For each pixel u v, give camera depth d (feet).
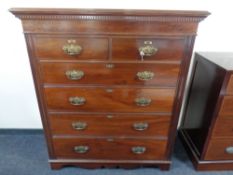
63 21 3.19
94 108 4.00
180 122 5.90
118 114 4.07
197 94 4.84
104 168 4.84
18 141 5.71
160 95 3.86
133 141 4.40
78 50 3.38
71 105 3.96
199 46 4.92
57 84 3.74
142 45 3.39
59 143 4.42
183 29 3.27
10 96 5.41
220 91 3.86
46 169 4.80
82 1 4.45
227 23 4.64
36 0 4.42
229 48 4.92
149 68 3.59
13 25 4.56
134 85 3.75
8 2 4.38
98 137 4.35
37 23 3.20
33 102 5.54
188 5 4.49
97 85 3.75
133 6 4.50
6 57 4.89
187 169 4.88
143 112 4.04
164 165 4.71
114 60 3.51
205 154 4.61
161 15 3.11
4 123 5.82
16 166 4.87
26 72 5.12
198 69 4.75
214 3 4.46
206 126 4.42
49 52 3.44
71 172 4.73
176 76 3.67
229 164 4.72
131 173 4.74
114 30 3.27
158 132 4.28
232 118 4.14
